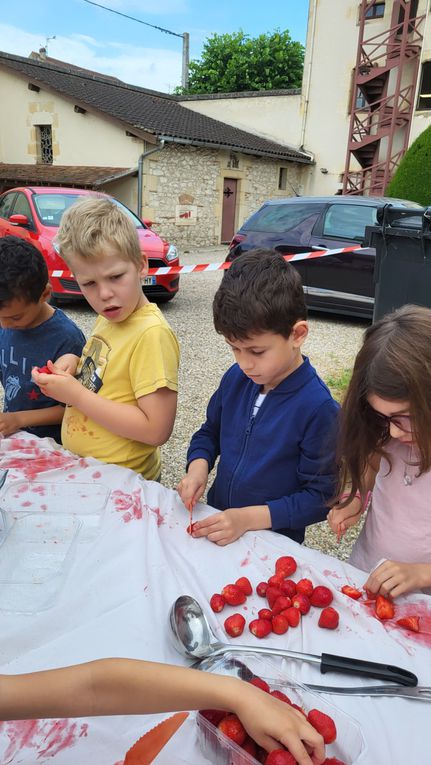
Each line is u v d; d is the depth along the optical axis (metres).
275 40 26.81
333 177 18.25
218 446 1.81
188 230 15.23
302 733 0.74
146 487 1.58
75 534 1.32
